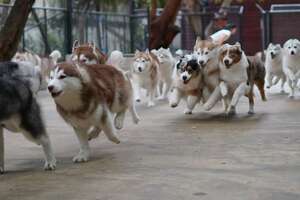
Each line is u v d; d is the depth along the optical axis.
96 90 6.80
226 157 6.92
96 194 5.40
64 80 6.44
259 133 8.62
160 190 5.46
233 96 10.44
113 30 28.00
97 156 7.25
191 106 10.98
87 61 9.95
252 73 10.91
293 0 30.86
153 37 21.48
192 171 6.21
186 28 28.83
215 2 28.39
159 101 13.68
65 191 5.56
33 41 22.39
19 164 6.99
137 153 7.36
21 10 9.69
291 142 7.81
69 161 7.03
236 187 5.50
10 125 6.44
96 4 27.06
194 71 10.48
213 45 10.38
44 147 6.57
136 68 12.73
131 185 5.69
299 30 27.78
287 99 13.35
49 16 23.28
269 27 27.89
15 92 6.20
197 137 8.44
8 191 5.66
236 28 27.66
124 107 7.99
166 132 8.98
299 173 6.00
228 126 9.41
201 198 5.16
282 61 14.73
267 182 5.66
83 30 25.44
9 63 6.34
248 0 30.50
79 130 6.97
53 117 11.13
